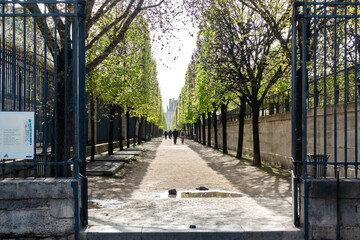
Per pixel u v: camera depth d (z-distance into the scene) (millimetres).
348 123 11359
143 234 5188
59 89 9570
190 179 13453
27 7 9312
